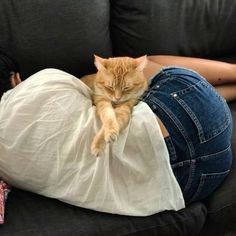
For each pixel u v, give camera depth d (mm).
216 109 1102
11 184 1067
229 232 1246
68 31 1381
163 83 1136
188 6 1650
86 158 992
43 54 1364
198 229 1106
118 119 1035
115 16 1553
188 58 1610
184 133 1046
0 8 1299
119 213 1007
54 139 1003
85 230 976
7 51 1312
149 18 1561
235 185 1166
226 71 1547
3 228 959
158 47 1614
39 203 1044
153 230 1028
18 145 1009
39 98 1030
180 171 1065
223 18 1747
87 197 998
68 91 1063
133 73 1216
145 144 1006
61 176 1009
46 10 1343
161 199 1027
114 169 1006
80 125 1007
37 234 950
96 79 1256
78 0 1386
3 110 1046
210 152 1075
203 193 1122
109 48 1527
